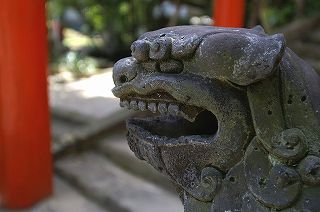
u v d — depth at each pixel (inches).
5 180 132.9
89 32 362.9
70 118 191.2
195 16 293.0
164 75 40.5
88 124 175.8
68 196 137.6
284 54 40.6
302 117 39.7
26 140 130.8
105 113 189.5
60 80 270.2
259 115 39.4
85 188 137.8
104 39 353.7
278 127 39.4
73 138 160.9
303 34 209.8
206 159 41.7
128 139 47.0
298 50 197.3
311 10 234.4
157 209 118.3
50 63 302.8
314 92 40.9
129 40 338.6
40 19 126.1
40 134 133.5
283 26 222.8
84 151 161.5
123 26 331.9
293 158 39.0
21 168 131.3
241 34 38.9
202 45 39.1
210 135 42.6
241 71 37.8
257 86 39.3
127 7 322.7
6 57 125.0
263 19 228.5
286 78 39.6
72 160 156.0
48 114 135.4
